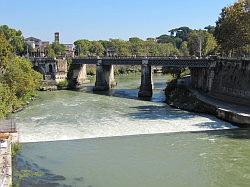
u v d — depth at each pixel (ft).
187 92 385.91
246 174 176.96
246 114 272.10
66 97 430.20
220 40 443.73
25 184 165.58
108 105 364.17
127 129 259.80
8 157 150.10
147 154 207.10
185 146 221.05
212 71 392.88
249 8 411.54
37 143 227.81
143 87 445.78
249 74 331.57
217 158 199.11
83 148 218.38
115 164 192.03
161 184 167.43
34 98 417.69
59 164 192.24
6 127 206.18
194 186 164.86
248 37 411.75
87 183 168.55
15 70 364.99
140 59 462.60
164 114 313.12
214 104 317.42
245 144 224.12
